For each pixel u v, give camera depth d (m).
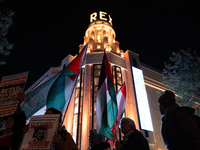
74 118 25.30
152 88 35.81
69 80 6.08
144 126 26.66
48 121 2.96
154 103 33.28
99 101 6.05
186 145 2.37
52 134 2.81
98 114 5.89
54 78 6.23
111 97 5.93
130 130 3.91
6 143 3.34
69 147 3.11
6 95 3.59
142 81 32.31
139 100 29.16
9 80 3.78
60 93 5.73
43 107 6.59
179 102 21.02
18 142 3.36
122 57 35.31
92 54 31.81
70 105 27.11
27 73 3.76
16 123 3.46
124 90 8.19
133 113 28.12
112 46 37.75
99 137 5.56
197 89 19.89
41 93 6.16
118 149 4.02
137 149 3.31
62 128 3.54
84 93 26.75
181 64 20.95
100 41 38.06
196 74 19.75
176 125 2.57
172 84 22.00
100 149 3.83
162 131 2.97
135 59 35.47
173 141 2.57
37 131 2.85
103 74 6.43
